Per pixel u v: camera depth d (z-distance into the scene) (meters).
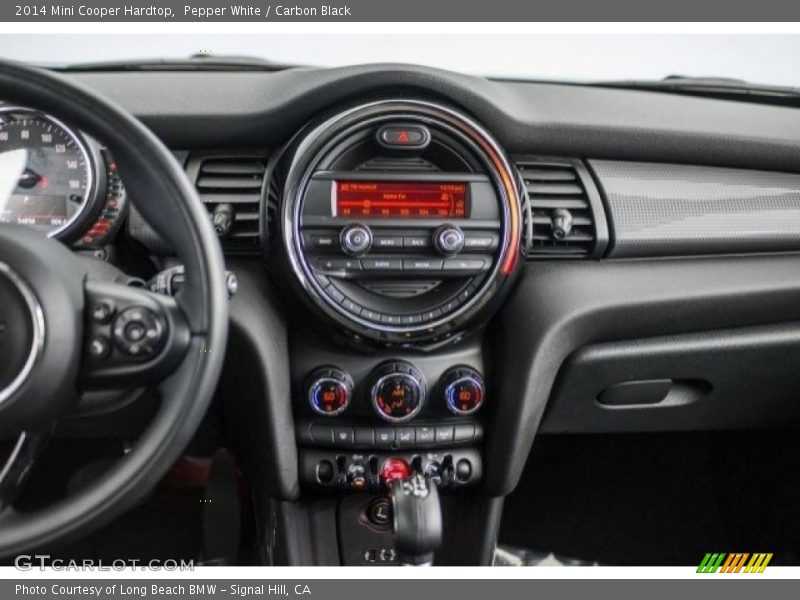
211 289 0.84
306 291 1.17
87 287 0.85
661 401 1.45
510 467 1.29
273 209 1.17
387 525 1.38
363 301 1.20
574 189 1.32
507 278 1.21
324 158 1.17
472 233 1.19
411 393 1.22
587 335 1.30
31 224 1.16
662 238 1.33
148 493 0.85
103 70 1.38
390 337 1.20
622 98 1.39
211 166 1.24
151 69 1.40
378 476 1.28
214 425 1.41
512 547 1.87
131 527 1.69
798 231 1.38
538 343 1.25
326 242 1.17
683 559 1.84
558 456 1.85
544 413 1.44
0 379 0.81
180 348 0.85
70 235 1.16
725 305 1.33
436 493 1.17
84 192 1.15
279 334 1.23
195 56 1.43
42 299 0.81
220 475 1.65
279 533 1.36
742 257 1.38
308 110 1.20
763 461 1.76
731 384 1.44
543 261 1.33
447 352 1.27
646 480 1.85
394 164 1.21
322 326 1.21
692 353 1.37
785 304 1.36
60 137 1.15
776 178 1.41
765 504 1.77
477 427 1.29
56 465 1.62
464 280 1.21
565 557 1.86
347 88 1.18
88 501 0.81
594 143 1.31
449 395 1.24
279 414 1.23
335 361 1.24
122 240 1.22
